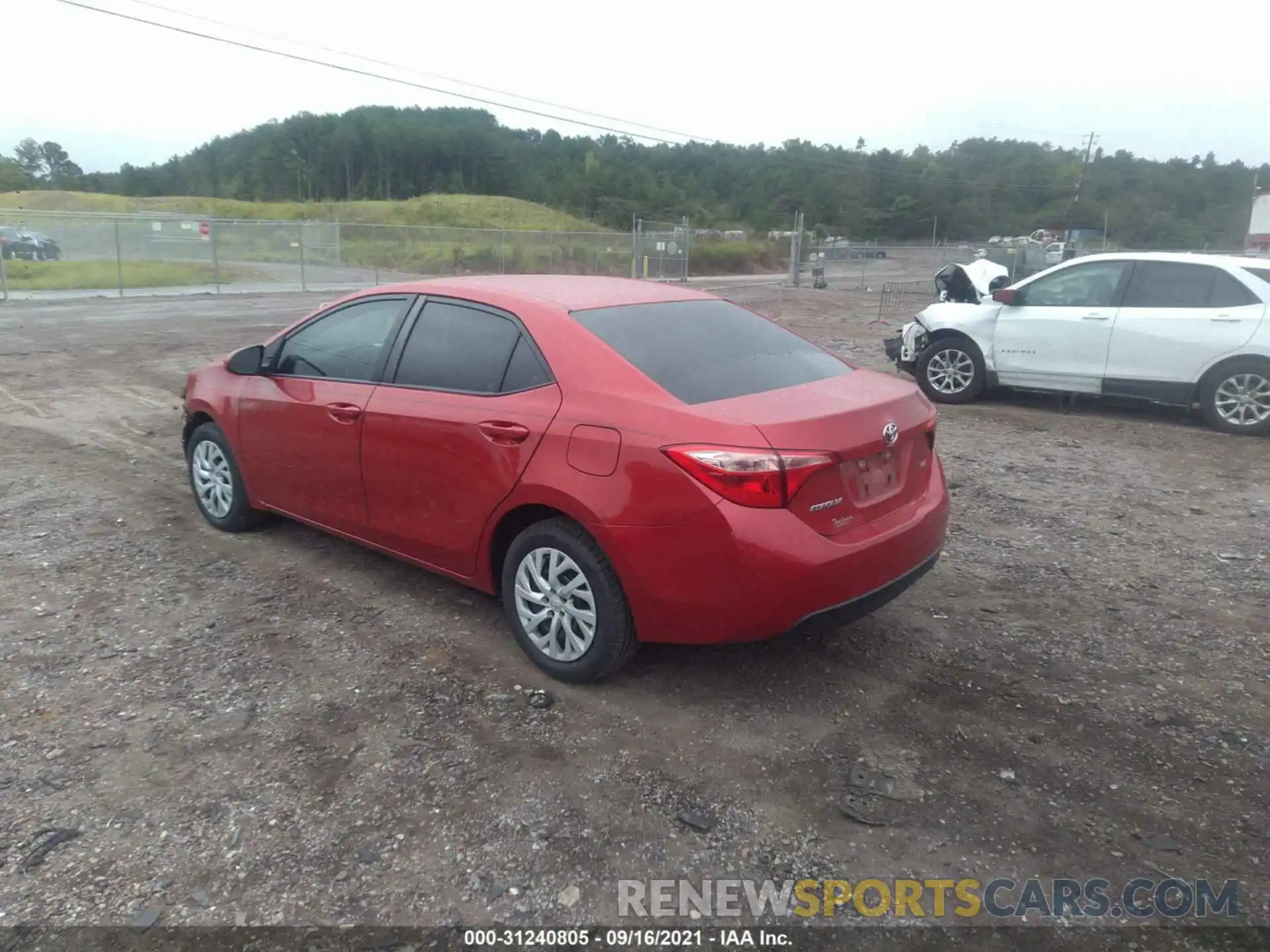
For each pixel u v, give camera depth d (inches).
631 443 143.4
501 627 181.9
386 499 182.9
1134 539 236.1
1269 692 159.9
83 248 1298.0
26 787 131.0
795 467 137.1
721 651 173.3
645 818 126.5
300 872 115.8
